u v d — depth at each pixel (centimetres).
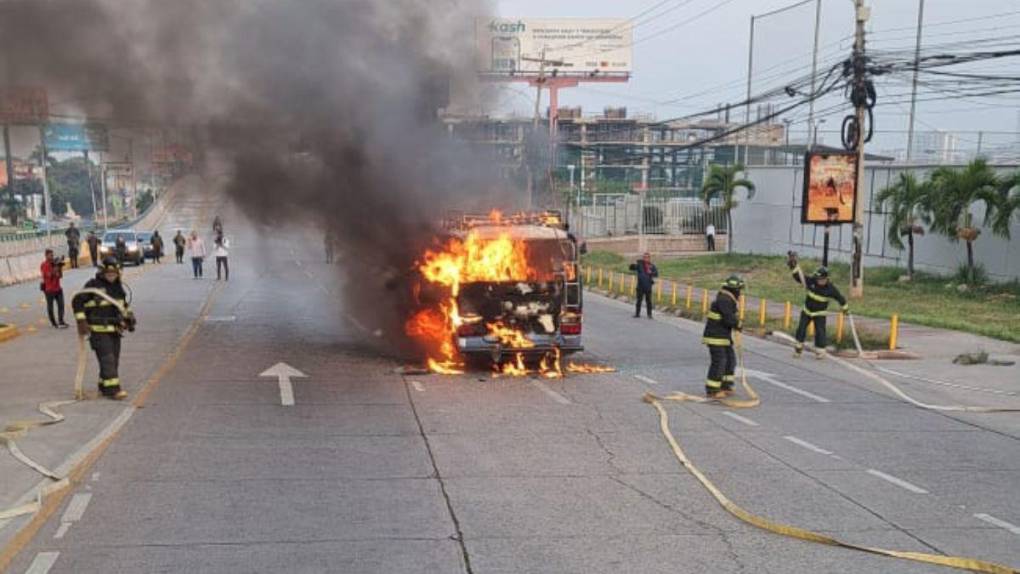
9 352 1482
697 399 1238
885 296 2653
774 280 3328
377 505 752
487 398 1233
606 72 7944
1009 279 2728
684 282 3381
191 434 988
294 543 658
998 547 672
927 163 3372
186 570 603
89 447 886
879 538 689
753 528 707
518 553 646
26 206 7381
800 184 4044
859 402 1249
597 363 1567
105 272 1127
